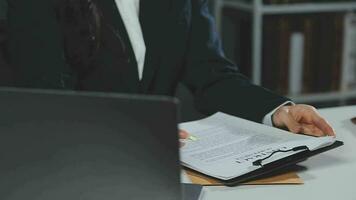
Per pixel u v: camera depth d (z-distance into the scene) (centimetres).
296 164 95
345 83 266
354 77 268
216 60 135
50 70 109
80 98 60
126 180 64
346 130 117
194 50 136
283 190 85
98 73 125
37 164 64
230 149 96
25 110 62
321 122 105
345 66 264
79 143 62
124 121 60
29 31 111
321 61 259
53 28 112
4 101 62
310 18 253
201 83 132
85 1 118
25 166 65
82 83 126
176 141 61
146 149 62
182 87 170
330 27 256
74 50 121
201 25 137
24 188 66
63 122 62
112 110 60
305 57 255
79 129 62
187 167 91
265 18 249
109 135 61
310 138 98
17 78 111
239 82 126
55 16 114
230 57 272
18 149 64
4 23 122
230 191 84
